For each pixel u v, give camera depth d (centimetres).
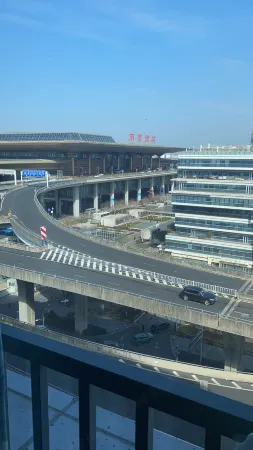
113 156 14488
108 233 8450
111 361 291
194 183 5956
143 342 3741
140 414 268
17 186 9712
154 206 12550
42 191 8725
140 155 16200
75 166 12644
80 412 296
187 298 3131
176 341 3794
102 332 4009
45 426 328
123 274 3753
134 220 10100
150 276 3728
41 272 3700
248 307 3044
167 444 504
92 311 4469
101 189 12125
